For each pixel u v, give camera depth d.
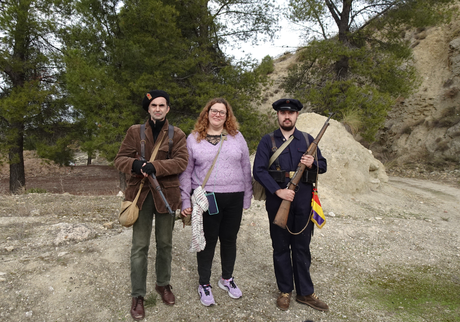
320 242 4.49
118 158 2.62
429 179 13.09
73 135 13.55
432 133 16.05
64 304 2.70
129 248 3.49
